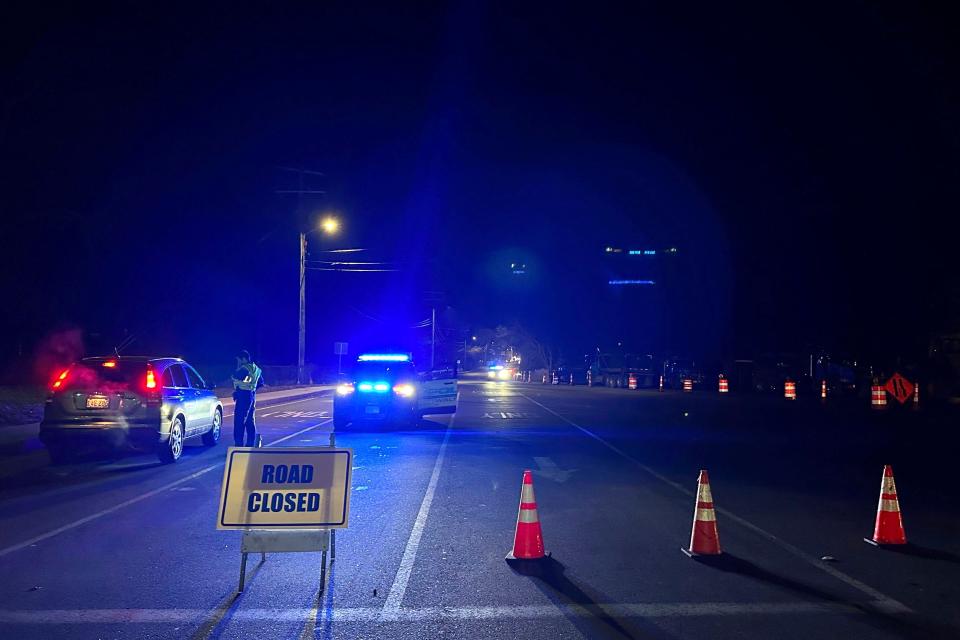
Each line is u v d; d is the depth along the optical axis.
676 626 5.86
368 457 15.16
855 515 9.91
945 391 34.25
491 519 9.53
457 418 24.73
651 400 34.56
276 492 6.86
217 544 8.28
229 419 24.62
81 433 13.26
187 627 5.81
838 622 5.96
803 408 29.27
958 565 7.57
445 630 5.77
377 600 6.44
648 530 9.00
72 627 5.81
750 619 6.02
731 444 17.64
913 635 5.70
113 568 7.37
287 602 6.39
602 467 13.95
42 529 8.95
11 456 14.95
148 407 13.55
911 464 14.61
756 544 8.38
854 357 37.44
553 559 7.73
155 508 10.13
